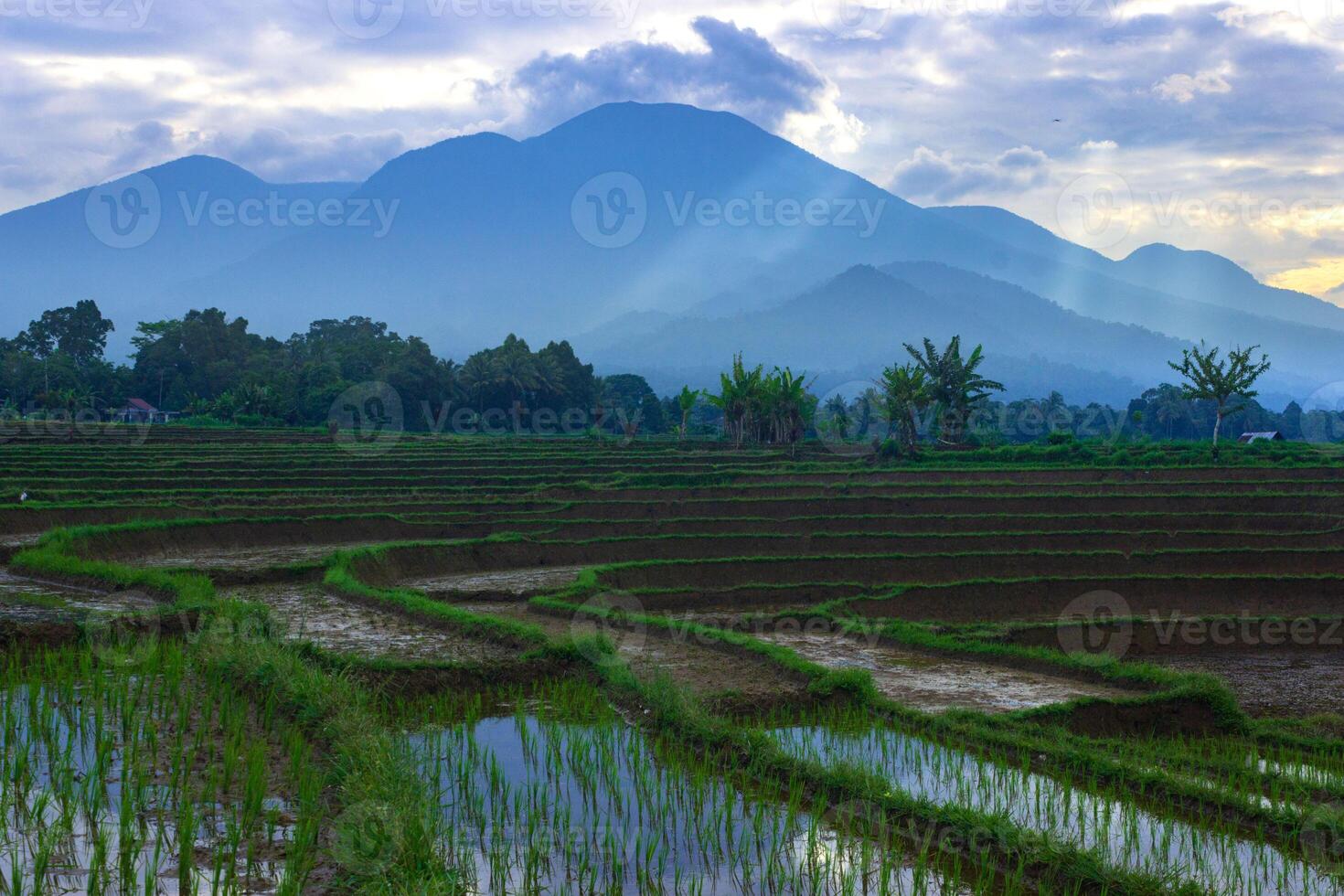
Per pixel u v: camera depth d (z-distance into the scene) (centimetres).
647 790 1188
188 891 850
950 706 1684
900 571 3272
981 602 2912
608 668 1716
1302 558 3300
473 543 3450
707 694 1639
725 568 3234
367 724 1240
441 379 10631
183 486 4603
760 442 7525
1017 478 5159
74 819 977
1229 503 4366
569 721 1503
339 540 3694
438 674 1691
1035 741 1393
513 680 1723
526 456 5884
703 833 1065
